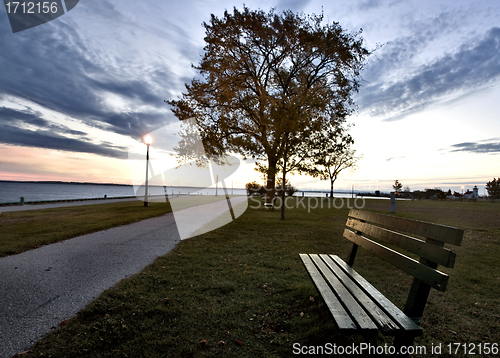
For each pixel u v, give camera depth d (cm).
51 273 388
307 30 1471
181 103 1516
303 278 370
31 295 307
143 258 473
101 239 644
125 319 252
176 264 436
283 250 538
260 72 1769
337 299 212
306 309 276
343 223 976
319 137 1093
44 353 200
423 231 193
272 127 1097
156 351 207
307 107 1066
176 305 284
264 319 258
